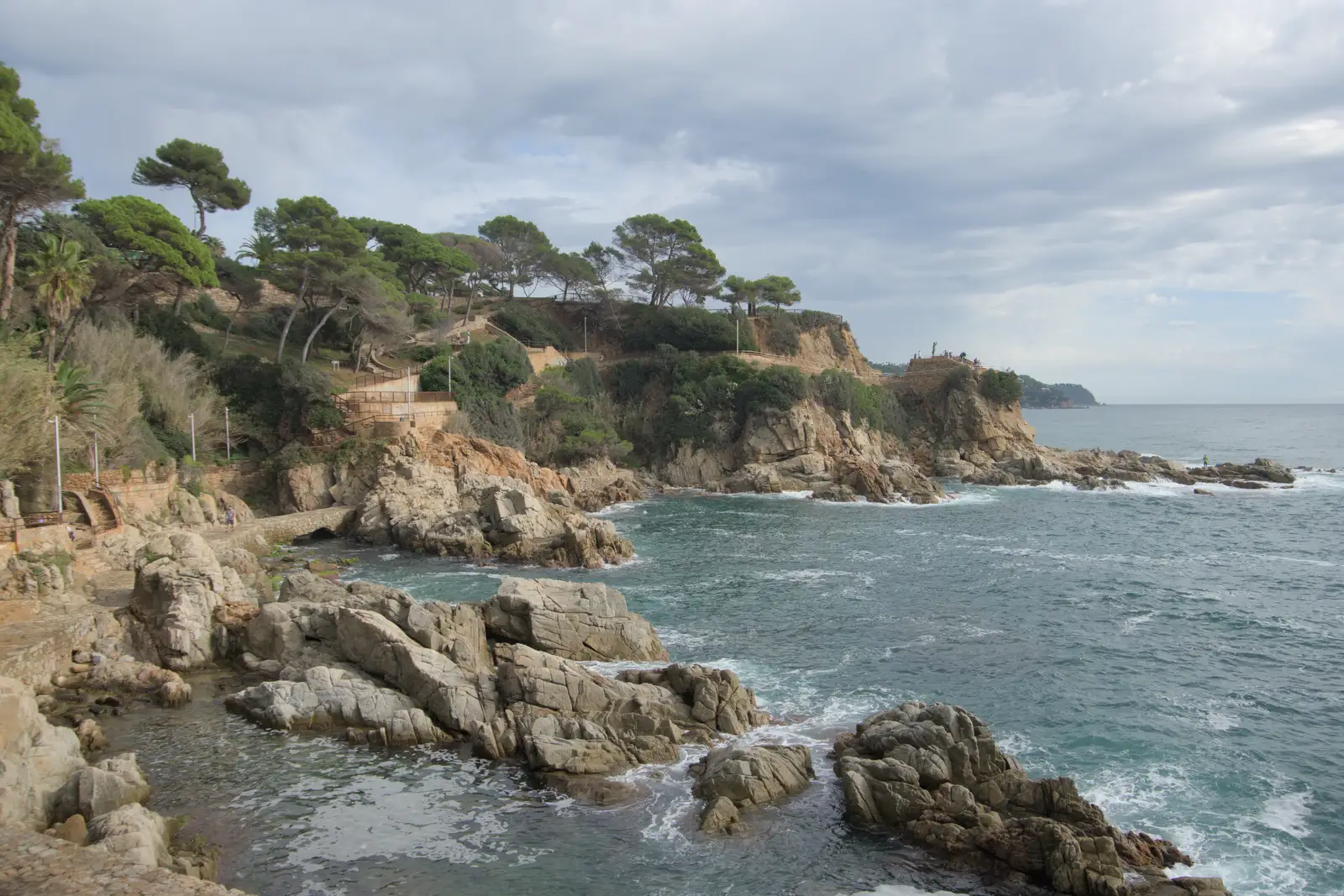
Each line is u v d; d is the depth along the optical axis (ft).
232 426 265.75
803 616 160.86
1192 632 150.51
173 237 247.70
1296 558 215.31
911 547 232.32
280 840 81.25
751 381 388.78
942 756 88.48
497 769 96.22
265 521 228.02
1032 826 78.13
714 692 107.86
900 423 448.65
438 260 396.37
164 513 201.36
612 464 362.33
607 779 92.94
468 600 171.73
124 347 224.12
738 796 87.51
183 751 99.19
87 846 69.00
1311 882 76.13
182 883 58.75
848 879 75.92
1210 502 318.86
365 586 140.97
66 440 170.60
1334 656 138.00
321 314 350.43
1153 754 101.60
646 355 452.76
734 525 271.08
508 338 412.36
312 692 107.96
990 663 134.00
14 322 190.19
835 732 106.11
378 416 269.44
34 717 83.25
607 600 134.31
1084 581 189.57
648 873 76.89
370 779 93.56
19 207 184.34
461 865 77.82
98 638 124.06
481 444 284.00
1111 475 386.73
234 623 129.90
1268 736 107.04
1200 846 81.71
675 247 490.90
